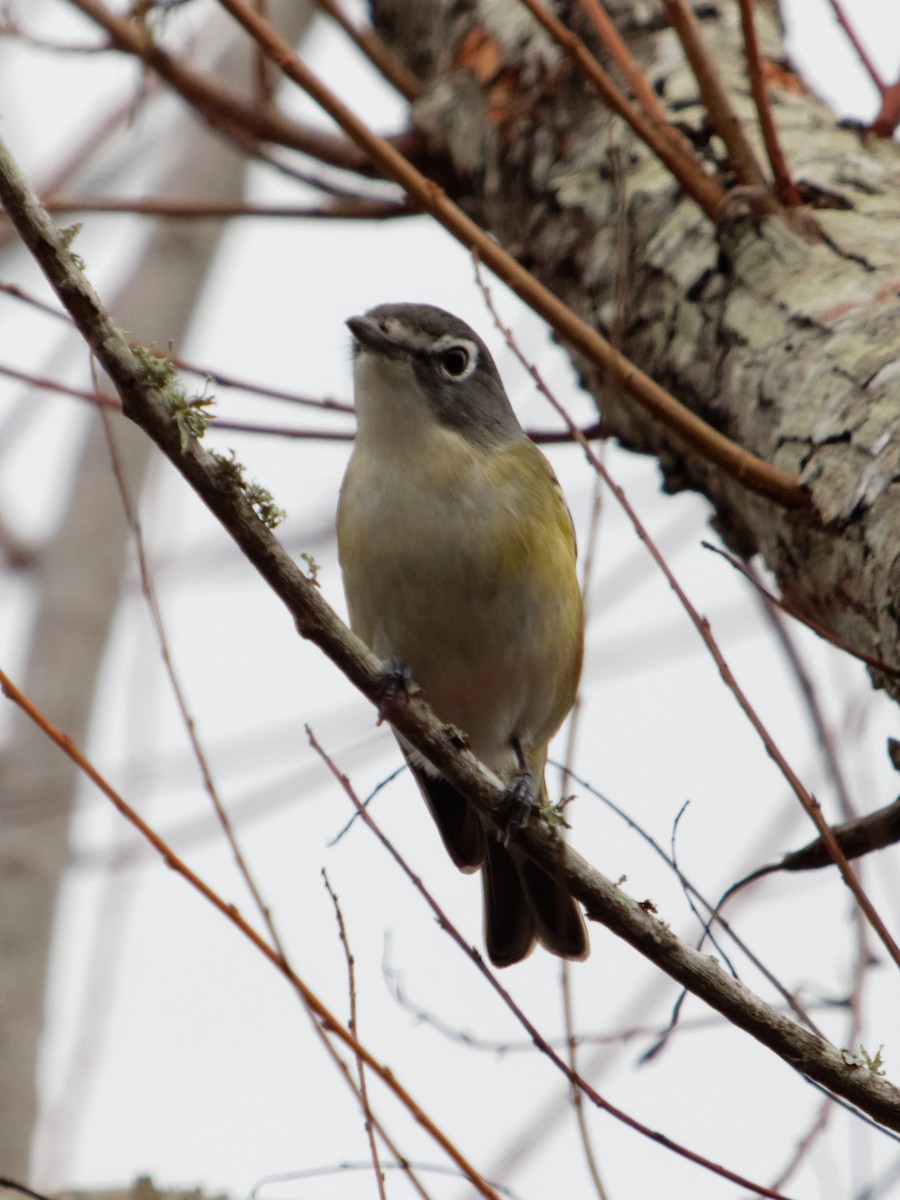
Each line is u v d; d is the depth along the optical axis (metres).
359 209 10.98
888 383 7.45
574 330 7.38
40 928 12.27
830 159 8.97
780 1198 5.66
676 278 8.95
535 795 6.70
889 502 7.10
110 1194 7.39
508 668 9.16
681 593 6.21
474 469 8.95
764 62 10.15
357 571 9.02
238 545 6.12
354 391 9.45
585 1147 5.66
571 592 9.27
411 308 9.43
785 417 7.85
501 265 7.40
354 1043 5.49
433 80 11.45
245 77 14.70
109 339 5.81
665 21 10.30
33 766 12.90
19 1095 11.66
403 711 6.48
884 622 7.01
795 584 7.98
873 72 9.18
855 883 5.90
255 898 5.64
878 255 8.22
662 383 9.05
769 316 8.27
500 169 10.54
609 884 6.22
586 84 10.22
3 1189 7.16
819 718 8.95
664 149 8.35
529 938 9.62
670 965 6.08
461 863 9.56
